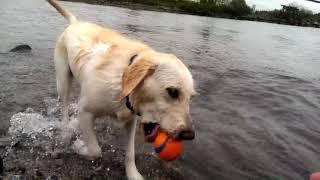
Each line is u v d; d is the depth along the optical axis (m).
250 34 4.38
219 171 0.82
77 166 0.79
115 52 0.72
